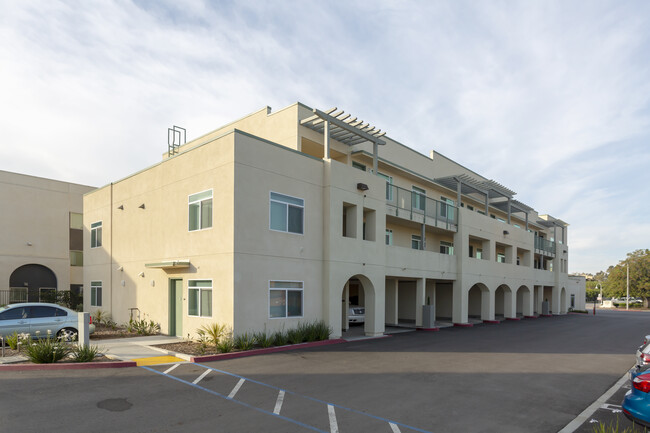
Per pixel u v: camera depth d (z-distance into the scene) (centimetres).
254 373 1082
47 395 845
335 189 1778
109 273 2134
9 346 1354
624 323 3234
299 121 1891
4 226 2842
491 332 2273
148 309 1814
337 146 2109
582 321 3397
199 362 1198
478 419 771
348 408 814
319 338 1627
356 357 1348
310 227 1703
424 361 1311
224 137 1488
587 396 948
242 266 1430
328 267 1725
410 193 2366
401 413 793
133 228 1964
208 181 1540
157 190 1814
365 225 2184
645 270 7269
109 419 721
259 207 1509
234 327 1384
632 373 757
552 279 4303
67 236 3148
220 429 689
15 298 2852
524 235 3600
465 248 2702
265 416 756
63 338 1291
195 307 1558
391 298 2494
